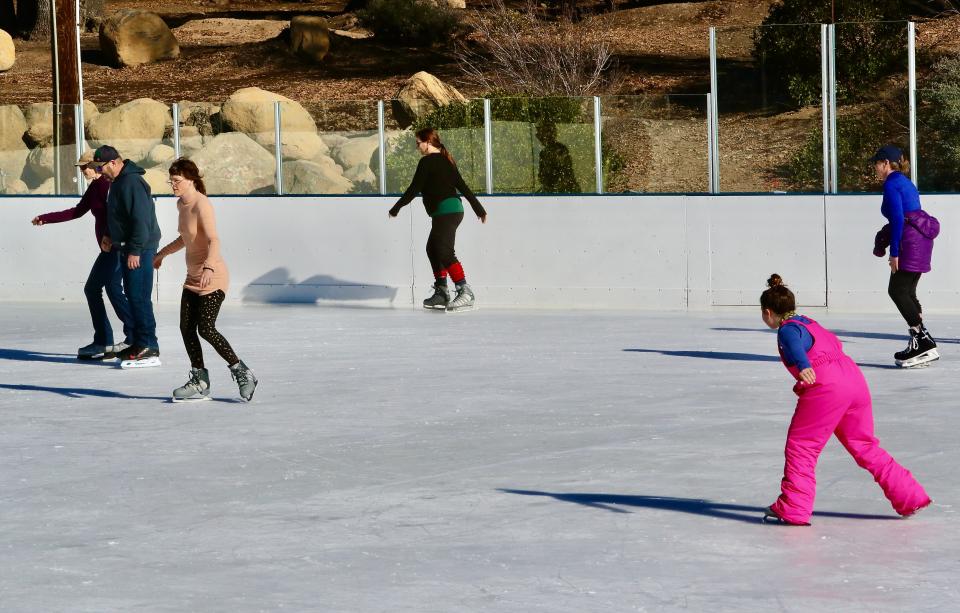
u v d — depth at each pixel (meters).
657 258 17.28
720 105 17.77
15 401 11.42
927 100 16.95
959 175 16.83
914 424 9.76
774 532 7.04
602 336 14.81
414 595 6.06
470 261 17.98
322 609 5.89
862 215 16.55
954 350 13.36
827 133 17.31
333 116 19.36
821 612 5.76
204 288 11.05
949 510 7.41
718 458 8.76
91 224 19.39
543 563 6.53
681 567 6.44
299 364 13.16
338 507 7.70
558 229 17.61
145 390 11.87
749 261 16.95
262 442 9.53
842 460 8.63
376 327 15.91
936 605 5.82
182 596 6.11
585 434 9.62
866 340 14.06
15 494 8.14
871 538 6.89
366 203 18.31
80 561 6.70
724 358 13.07
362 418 10.37
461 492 8.00
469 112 19.00
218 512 7.62
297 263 18.69
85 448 9.46
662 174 19.50
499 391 11.45
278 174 19.36
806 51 17.39
